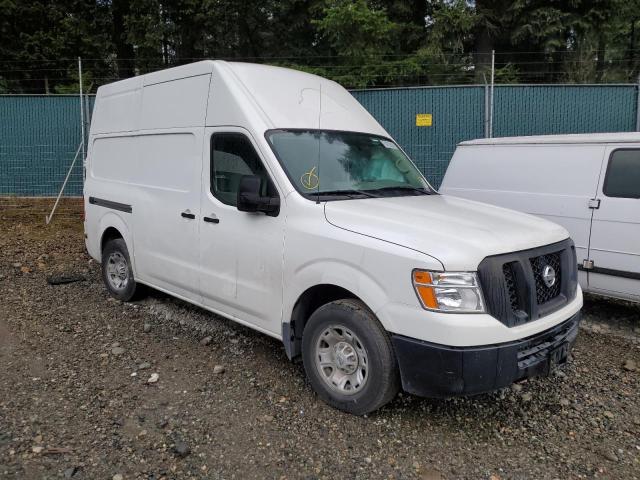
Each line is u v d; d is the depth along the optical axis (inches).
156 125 207.5
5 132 484.4
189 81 191.3
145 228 213.3
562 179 233.5
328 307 144.4
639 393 162.9
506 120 433.1
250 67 183.8
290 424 140.2
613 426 143.9
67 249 337.1
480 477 121.2
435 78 658.2
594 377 173.5
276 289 156.9
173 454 126.7
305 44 762.2
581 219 226.1
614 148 220.1
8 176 489.4
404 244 129.8
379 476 120.6
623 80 722.8
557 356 139.7
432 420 143.7
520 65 717.3
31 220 412.5
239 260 167.9
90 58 756.0
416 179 192.9
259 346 190.5
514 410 150.8
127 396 153.6
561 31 662.5
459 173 270.7
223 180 175.8
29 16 718.5
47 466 120.7
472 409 150.3
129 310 228.2
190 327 208.7
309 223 148.5
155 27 722.2
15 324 209.2
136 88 222.1
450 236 131.2
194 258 187.6
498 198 253.8
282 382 163.3
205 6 714.2
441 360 122.7
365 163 178.4
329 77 589.6
